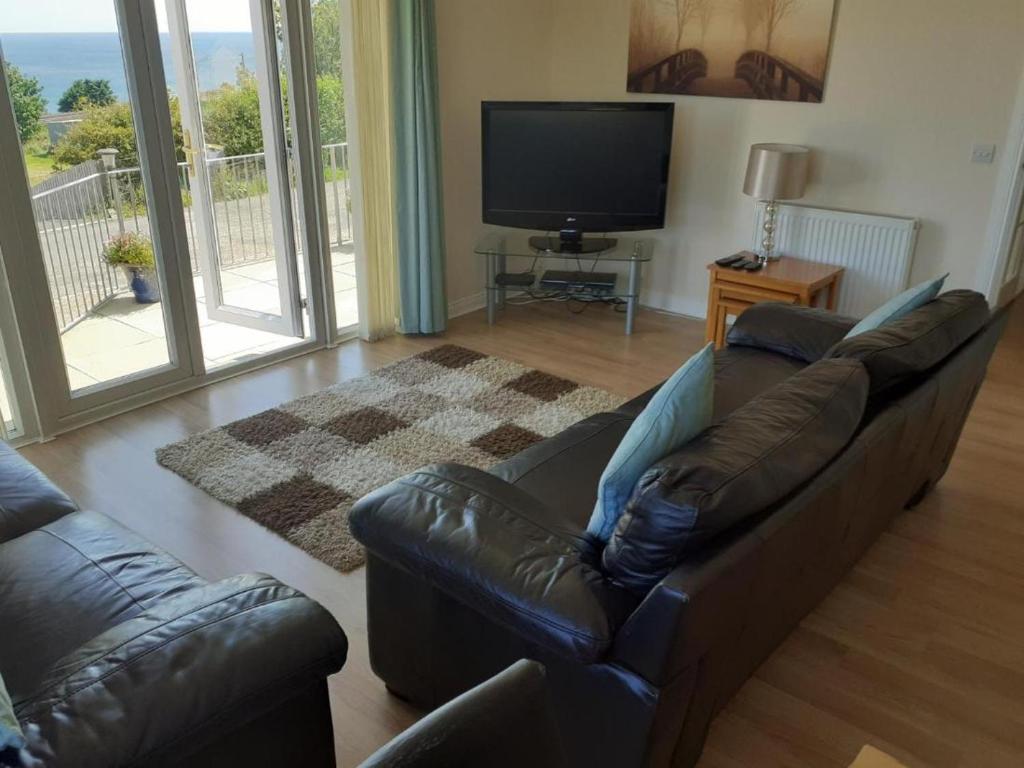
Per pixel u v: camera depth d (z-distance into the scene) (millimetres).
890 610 2564
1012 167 4070
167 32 3799
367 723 2139
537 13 5164
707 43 4719
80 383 3684
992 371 4391
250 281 4898
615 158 4750
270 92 4117
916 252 4465
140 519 2967
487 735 953
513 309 5371
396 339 4758
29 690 1530
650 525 1547
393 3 4145
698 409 1754
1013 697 2240
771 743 2076
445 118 4793
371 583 2090
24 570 1879
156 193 3645
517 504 1919
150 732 1278
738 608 1669
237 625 1466
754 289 4312
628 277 5465
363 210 4410
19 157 3178
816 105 4512
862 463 2010
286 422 3680
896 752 2057
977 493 3242
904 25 4152
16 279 3264
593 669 1676
